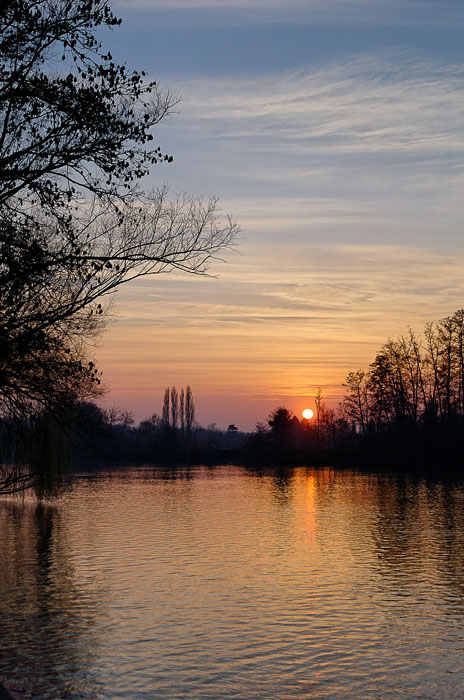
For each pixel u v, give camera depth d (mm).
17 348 14484
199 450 149625
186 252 15266
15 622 22375
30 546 37062
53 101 13594
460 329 96062
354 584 27734
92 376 15852
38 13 13164
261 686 16656
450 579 28703
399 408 106688
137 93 14289
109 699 15797
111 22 13695
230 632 21156
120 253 15070
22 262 14141
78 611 23656
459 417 99125
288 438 141875
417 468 104875
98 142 13930
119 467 125750
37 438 18453
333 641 20297
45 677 17234
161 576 29391
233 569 30828
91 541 38812
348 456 124375
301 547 36781
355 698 15922
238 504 59812
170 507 57250
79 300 14961
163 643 20109
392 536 40688
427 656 18891
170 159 14648
